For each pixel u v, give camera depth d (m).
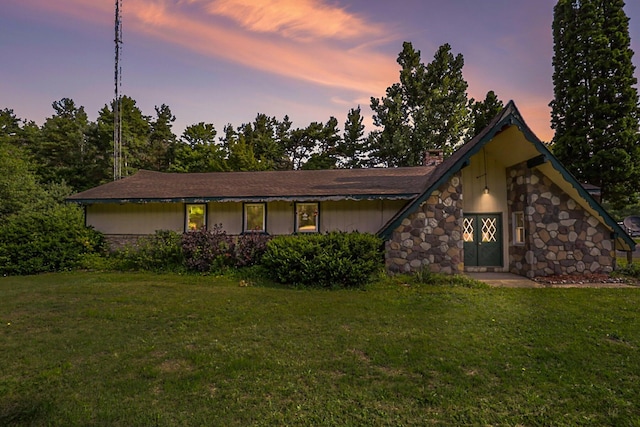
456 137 30.39
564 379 3.61
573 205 10.18
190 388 3.42
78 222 13.87
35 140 36.09
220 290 8.36
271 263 9.54
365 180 14.02
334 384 3.52
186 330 5.31
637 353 4.31
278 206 13.57
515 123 9.31
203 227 12.70
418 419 2.89
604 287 8.65
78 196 13.71
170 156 40.00
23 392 3.38
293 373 3.77
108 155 32.38
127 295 7.79
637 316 5.92
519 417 2.92
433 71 30.28
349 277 8.81
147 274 10.91
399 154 29.86
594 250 10.09
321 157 40.38
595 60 19.42
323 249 9.25
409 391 3.35
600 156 18.80
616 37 19.28
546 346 4.55
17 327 5.48
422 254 10.12
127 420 2.87
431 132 29.84
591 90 19.55
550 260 10.07
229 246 11.41
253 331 5.25
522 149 10.10
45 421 2.87
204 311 6.39
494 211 11.77
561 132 21.47
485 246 11.77
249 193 12.98
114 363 4.07
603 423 2.84
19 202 19.17
